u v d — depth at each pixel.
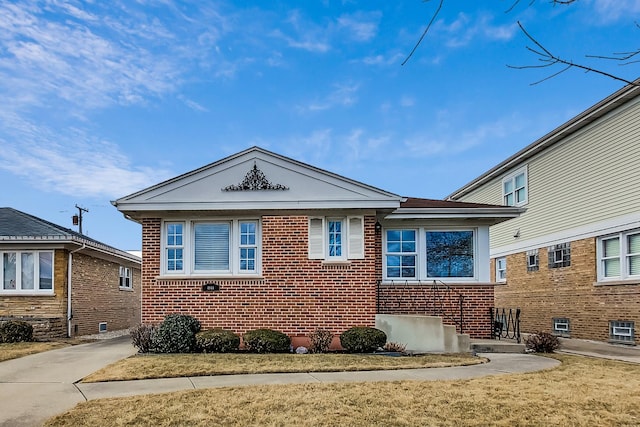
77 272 19.56
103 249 20.91
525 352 13.90
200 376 9.92
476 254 16.23
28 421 7.09
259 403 7.78
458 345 13.71
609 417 7.15
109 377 9.77
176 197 14.38
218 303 14.33
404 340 14.09
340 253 14.64
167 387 8.98
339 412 7.35
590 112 17.03
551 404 7.76
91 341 17.25
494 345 13.98
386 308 15.94
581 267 18.11
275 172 14.58
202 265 14.63
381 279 16.12
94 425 6.84
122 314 25.22
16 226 18.92
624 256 16.00
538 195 21.17
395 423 6.92
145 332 13.20
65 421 6.99
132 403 7.83
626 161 15.91
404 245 16.36
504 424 6.88
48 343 15.60
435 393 8.38
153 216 14.62
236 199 14.44
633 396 8.25
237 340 13.13
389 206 14.39
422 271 16.14
